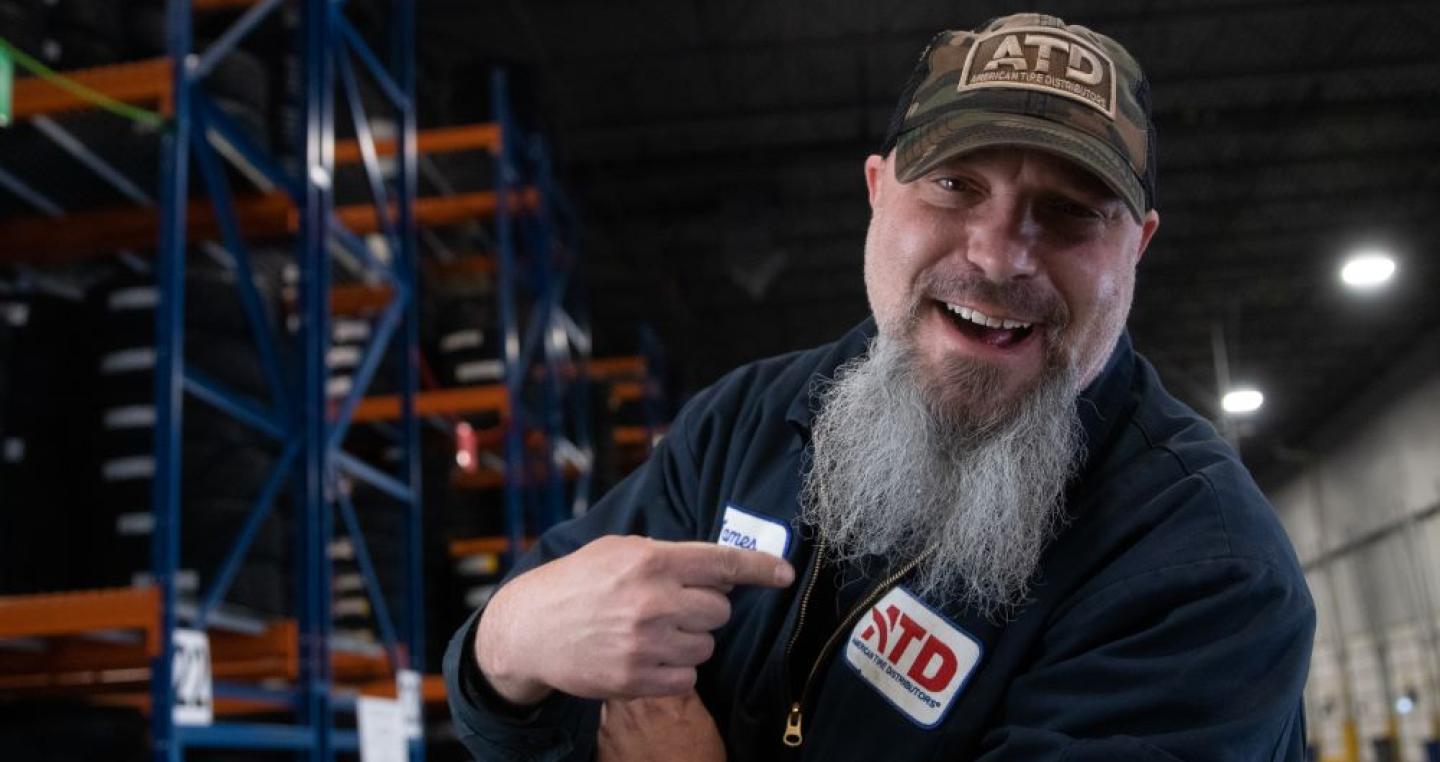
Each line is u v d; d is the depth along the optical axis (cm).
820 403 131
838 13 956
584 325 720
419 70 580
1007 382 116
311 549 314
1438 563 1470
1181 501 110
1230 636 102
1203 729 99
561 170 692
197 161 301
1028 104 109
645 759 118
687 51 982
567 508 698
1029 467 113
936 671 114
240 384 312
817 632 122
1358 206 1300
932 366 118
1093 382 121
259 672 335
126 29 322
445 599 539
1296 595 105
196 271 320
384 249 475
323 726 309
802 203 1265
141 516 291
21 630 246
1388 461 1644
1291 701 103
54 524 289
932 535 118
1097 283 115
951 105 112
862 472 120
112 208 332
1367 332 1614
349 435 495
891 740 114
